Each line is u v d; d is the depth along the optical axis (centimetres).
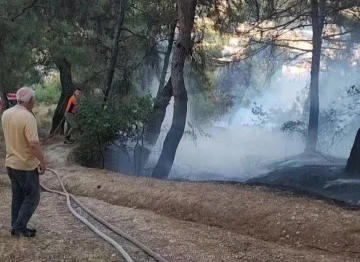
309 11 1834
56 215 802
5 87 1747
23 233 639
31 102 613
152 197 911
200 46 1636
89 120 1321
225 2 1552
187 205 852
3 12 1594
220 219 798
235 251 644
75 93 1511
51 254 588
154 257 602
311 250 673
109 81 1695
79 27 1728
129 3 1658
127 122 1323
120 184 998
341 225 696
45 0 1647
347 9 1756
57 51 1644
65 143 1566
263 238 732
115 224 754
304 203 805
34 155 603
